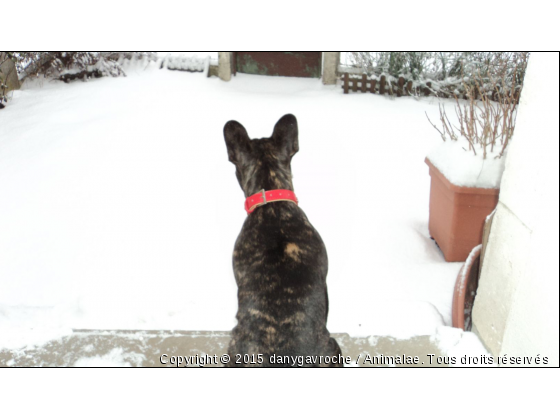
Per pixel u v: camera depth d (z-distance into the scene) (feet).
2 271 13.99
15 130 23.91
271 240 7.90
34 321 10.82
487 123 12.65
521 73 23.73
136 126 24.25
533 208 6.89
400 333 9.24
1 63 27.32
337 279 13.17
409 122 24.76
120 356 8.89
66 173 19.76
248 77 31.09
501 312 8.05
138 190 18.49
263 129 24.00
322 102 27.35
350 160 20.88
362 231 15.57
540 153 6.67
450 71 27.84
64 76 30.25
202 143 22.56
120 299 12.00
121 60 32.32
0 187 18.71
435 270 13.30
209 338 9.26
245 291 7.66
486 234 10.14
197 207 17.30
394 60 28.30
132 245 15.07
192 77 31.09
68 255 14.62
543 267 6.62
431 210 15.19
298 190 18.34
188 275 13.55
